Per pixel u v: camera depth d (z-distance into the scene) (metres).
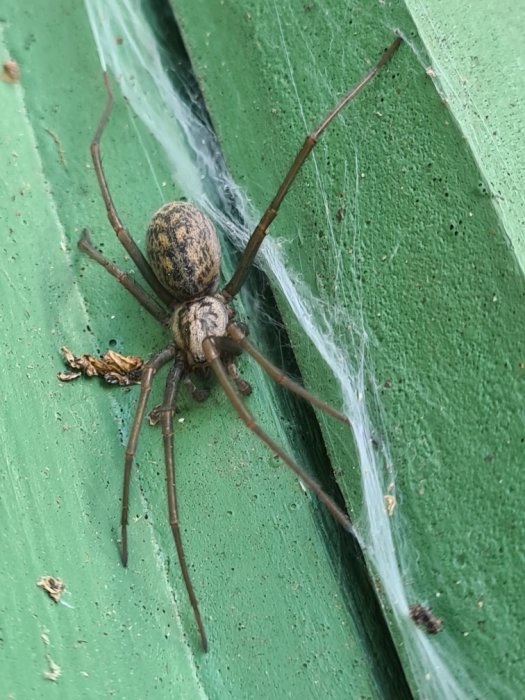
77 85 0.12
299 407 0.11
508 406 0.09
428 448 0.10
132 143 0.12
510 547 0.09
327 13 0.11
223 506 0.11
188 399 0.11
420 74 0.10
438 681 0.10
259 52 0.12
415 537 0.10
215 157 0.12
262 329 0.12
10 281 0.11
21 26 0.13
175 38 0.13
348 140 0.11
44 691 0.09
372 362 0.10
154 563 0.10
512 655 0.09
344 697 0.10
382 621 0.10
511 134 0.10
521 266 0.09
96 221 0.12
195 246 0.11
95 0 0.13
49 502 0.10
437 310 0.10
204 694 0.10
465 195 0.10
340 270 0.11
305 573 0.10
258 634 0.10
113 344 0.11
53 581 0.10
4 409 0.10
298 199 0.11
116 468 0.11
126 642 0.10
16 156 0.12
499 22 0.10
